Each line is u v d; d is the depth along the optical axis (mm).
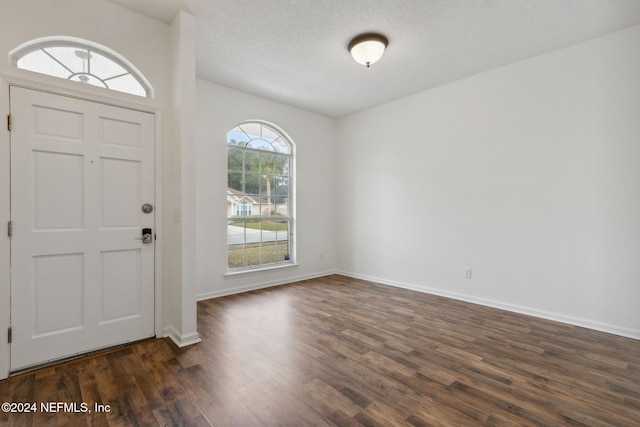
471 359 2277
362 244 4941
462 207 3779
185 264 2518
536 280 3217
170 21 2646
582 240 2941
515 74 3340
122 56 2451
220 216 3957
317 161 5086
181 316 2500
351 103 4617
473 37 2848
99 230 2359
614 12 2473
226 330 2812
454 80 3809
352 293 4094
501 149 3449
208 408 1704
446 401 1774
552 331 2809
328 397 1810
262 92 4180
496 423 1593
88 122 2309
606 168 2809
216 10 2486
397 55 3176
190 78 2551
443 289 3965
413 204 4273
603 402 1772
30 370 2078
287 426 1563
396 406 1729
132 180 2516
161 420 1606
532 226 3240
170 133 2672
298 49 3070
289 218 4848
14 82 2023
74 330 2258
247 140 4348
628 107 2699
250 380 1985
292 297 3896
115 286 2438
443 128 3947
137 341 2543
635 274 2674
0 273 1983
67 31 2209
